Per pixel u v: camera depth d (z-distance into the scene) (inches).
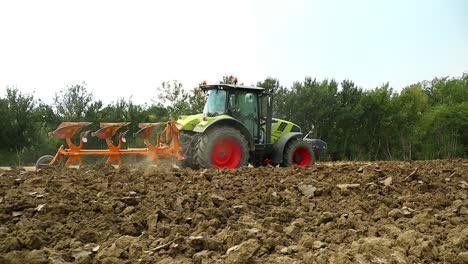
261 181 268.8
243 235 155.9
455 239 156.1
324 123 1098.1
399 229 171.9
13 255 131.1
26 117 804.0
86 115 837.2
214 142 387.9
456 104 1318.9
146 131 374.6
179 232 163.9
